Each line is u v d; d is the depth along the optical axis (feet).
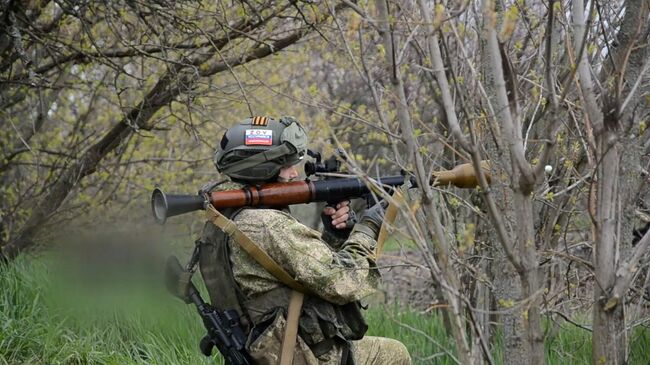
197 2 53.57
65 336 44.55
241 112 71.97
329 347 28.66
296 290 28.32
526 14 33.94
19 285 48.26
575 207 36.04
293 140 28.81
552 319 40.50
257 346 28.27
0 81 57.57
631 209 27.53
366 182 24.27
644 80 28.71
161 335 44.93
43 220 57.82
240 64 51.72
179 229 61.11
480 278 30.78
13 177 70.44
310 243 28.02
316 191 29.14
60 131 72.43
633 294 35.81
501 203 27.07
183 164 75.15
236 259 28.66
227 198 28.48
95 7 57.06
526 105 32.19
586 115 25.55
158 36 52.60
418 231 23.75
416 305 57.93
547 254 31.50
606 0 29.55
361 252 28.45
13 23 53.67
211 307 29.58
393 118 53.93
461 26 27.14
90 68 63.36
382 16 23.77
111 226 52.65
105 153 60.29
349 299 28.12
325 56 65.62
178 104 68.64
